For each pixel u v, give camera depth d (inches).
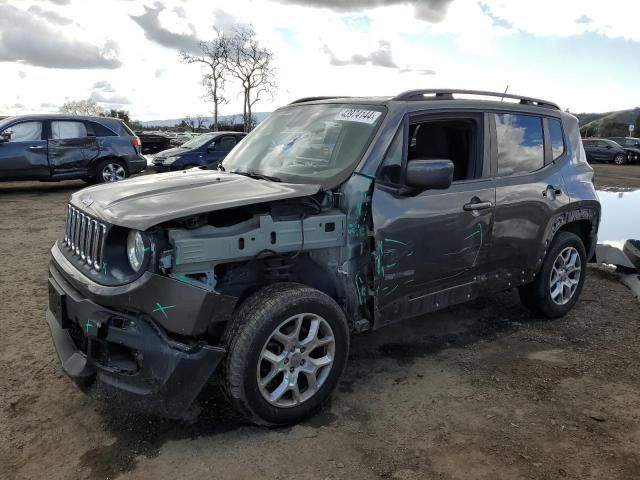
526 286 186.7
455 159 157.9
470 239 151.1
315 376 122.5
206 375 107.8
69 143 488.4
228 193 120.2
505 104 169.0
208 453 110.3
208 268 110.2
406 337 174.1
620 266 243.6
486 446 114.8
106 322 106.8
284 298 114.5
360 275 131.4
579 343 172.1
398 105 141.1
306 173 138.9
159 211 108.4
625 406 132.9
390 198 131.8
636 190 618.2
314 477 103.7
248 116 1421.0
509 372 150.2
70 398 130.6
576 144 194.1
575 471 107.3
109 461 107.4
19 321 178.4
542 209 172.4
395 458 110.1
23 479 101.8
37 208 418.3
